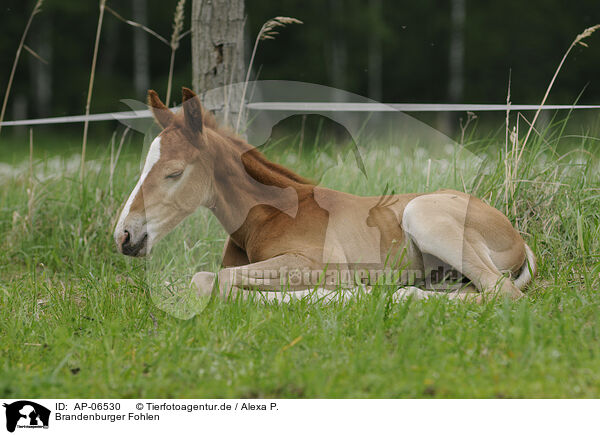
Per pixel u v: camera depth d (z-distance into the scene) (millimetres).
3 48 35125
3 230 9234
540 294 5969
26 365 4594
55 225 8914
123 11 35969
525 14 33812
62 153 10812
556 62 33062
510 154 7754
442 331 4770
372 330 4891
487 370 4211
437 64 34812
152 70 35844
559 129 8906
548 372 4113
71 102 35344
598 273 6328
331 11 33594
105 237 8422
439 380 4105
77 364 4621
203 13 8555
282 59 33688
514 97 32719
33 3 35281
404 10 35156
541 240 7402
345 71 33438
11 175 10680
